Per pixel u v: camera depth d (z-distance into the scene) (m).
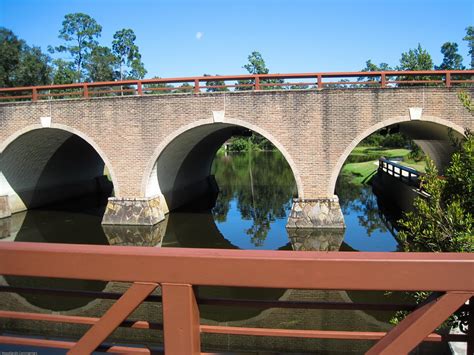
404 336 1.71
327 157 15.01
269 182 31.34
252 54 57.94
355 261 1.69
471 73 14.12
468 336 1.98
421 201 5.27
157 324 2.09
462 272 1.65
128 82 16.22
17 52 38.50
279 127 15.21
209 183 27.36
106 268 1.85
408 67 32.06
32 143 18.91
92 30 48.56
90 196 25.59
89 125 16.67
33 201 21.03
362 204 21.58
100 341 1.90
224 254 1.77
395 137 52.06
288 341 7.18
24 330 7.48
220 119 15.62
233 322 8.15
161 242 14.81
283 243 14.48
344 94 14.76
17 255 1.91
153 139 16.23
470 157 4.97
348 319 8.17
